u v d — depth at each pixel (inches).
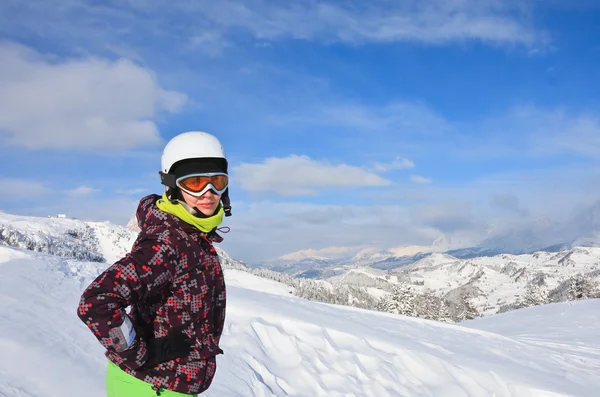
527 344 430.0
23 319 198.5
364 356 298.4
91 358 182.7
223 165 79.0
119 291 64.7
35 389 150.3
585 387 325.1
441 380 304.5
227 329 282.4
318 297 4055.1
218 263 81.0
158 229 72.2
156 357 72.7
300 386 254.2
